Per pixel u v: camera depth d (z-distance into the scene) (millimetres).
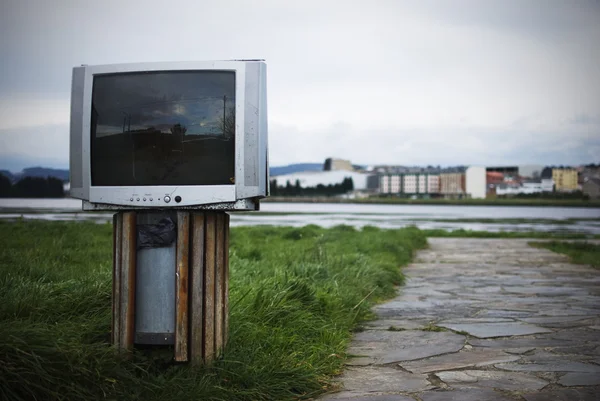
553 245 20875
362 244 15445
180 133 4078
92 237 13727
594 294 9555
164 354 4133
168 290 4074
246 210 4199
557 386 4488
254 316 5422
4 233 13461
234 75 4090
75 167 4184
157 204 4023
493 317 7480
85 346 3863
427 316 7566
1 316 4641
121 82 4125
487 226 40406
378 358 5426
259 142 4055
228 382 4090
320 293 6926
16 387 3408
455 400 4176
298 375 4500
